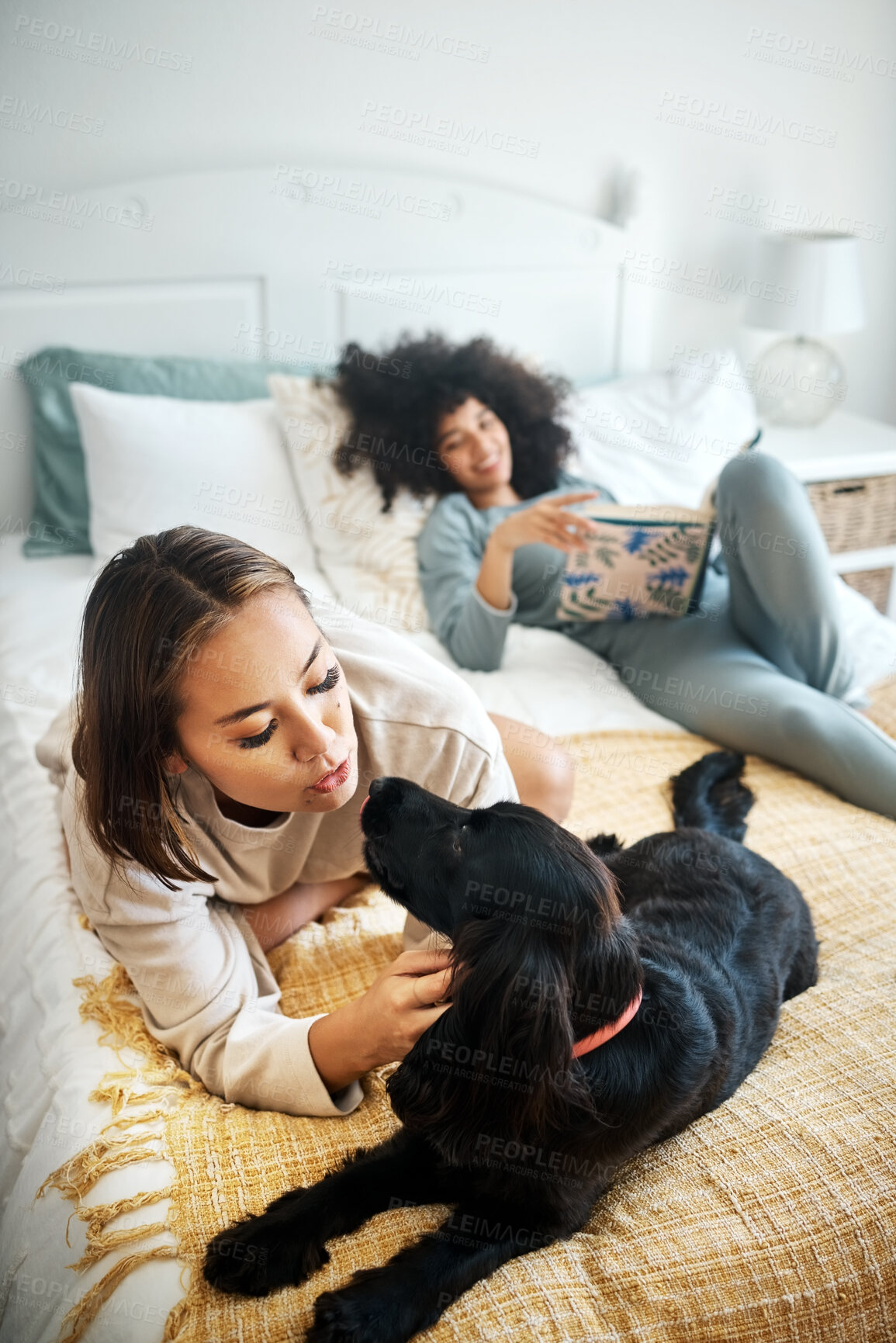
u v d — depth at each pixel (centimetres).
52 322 258
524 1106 89
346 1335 87
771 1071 121
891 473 292
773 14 302
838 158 327
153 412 242
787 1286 98
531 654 224
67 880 150
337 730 112
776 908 130
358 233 278
